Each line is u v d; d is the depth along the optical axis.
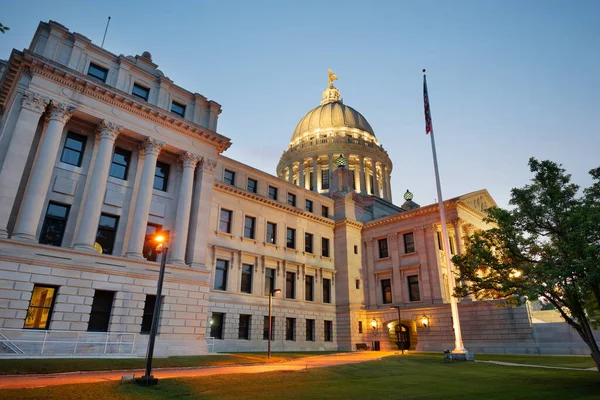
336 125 85.69
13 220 25.06
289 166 83.81
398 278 48.59
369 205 61.50
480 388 16.80
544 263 18.36
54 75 27.34
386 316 47.94
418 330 44.75
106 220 29.30
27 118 25.66
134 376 15.60
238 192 43.12
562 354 35.34
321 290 48.81
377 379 19.19
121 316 26.20
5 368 16.78
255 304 41.12
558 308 19.44
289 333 43.97
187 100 35.56
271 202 45.94
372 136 88.44
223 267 40.34
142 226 29.03
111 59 31.58
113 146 30.83
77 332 23.73
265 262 43.56
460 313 42.12
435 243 46.41
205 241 32.47
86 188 28.42
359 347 46.66
